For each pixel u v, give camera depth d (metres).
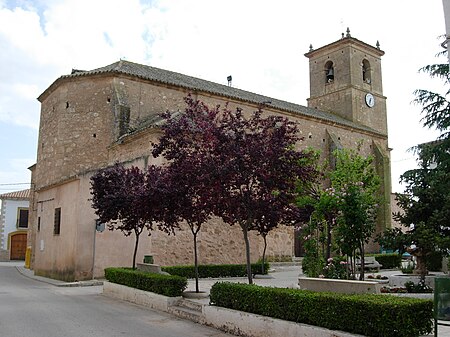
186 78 31.38
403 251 13.57
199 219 12.41
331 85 42.25
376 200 14.38
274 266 26.22
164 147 11.58
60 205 22.33
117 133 24.33
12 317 10.60
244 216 10.18
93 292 16.23
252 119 10.38
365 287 7.94
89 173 20.58
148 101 26.17
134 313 11.33
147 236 19.14
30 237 32.41
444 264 18.19
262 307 8.49
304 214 14.81
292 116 32.91
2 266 35.44
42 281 21.03
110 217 15.60
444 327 8.48
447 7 8.45
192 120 11.31
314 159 15.05
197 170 9.98
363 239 13.18
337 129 36.31
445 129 15.30
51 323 9.84
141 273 13.58
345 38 41.00
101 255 20.12
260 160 9.62
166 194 12.29
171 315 11.02
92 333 8.80
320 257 14.21
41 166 27.98
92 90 25.84
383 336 6.45
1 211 45.34
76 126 25.62
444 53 15.13
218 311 9.36
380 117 42.75
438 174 13.66
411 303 6.61
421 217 13.54
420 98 15.62
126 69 27.03
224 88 32.66
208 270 19.14
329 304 7.24
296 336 7.44
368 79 42.91
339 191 13.40
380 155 38.34
